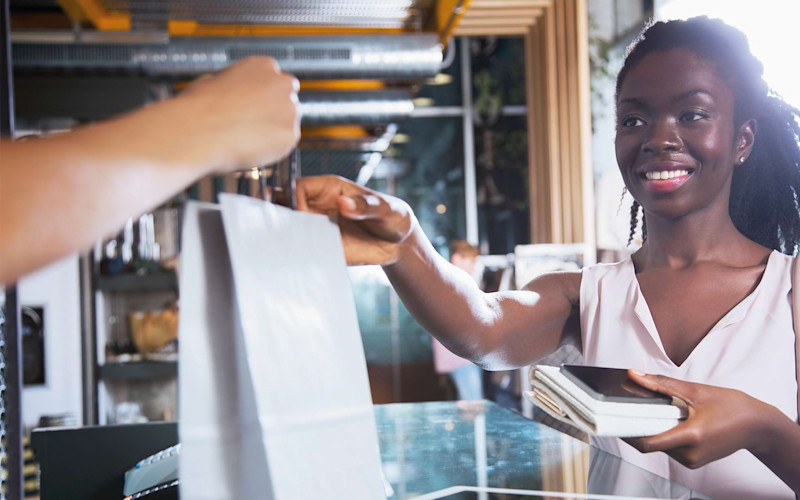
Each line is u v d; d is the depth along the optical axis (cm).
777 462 92
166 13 437
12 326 163
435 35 443
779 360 111
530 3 484
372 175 988
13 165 41
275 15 440
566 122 455
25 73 434
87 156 43
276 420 56
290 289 61
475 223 986
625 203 323
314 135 735
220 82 51
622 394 82
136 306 458
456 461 93
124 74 438
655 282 125
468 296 110
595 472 85
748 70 118
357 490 63
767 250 121
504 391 473
